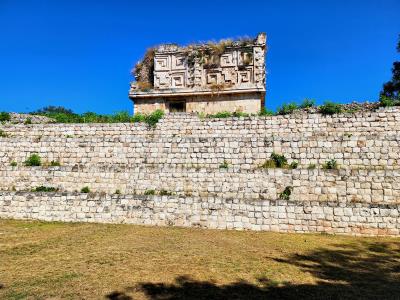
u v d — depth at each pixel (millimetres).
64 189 17672
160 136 21469
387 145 16984
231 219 15164
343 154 17328
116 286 7750
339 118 20125
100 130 22000
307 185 16031
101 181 17562
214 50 26500
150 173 17344
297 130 20500
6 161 20000
